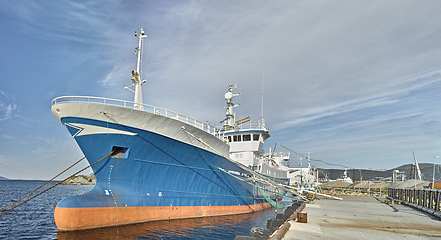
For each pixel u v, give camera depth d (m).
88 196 14.27
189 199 18.19
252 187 24.56
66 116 14.89
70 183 133.00
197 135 17.59
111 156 15.34
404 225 13.55
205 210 19.14
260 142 26.98
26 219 22.38
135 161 15.60
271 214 23.84
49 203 38.44
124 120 14.88
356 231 11.48
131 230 14.38
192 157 17.73
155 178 16.45
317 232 10.66
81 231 13.52
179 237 13.84
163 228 15.23
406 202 27.19
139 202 15.84
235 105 29.91
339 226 12.73
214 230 15.77
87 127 14.92
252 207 24.38
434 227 13.10
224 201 20.72
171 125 16.12
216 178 19.75
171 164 16.92
